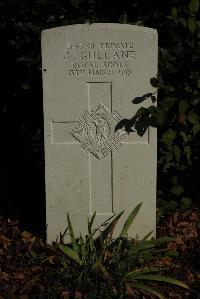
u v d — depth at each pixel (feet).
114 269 8.24
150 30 8.32
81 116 8.53
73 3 10.58
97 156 8.66
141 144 8.63
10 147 11.37
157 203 9.82
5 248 8.87
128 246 8.66
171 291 8.07
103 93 8.48
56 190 8.75
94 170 8.71
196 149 9.61
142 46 8.34
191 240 9.07
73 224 8.86
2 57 10.93
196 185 9.94
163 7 10.23
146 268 8.21
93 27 8.32
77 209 8.81
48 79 8.41
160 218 9.65
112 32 8.32
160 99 9.23
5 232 9.33
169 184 9.88
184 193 9.91
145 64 8.39
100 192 8.77
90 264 8.29
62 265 8.41
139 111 8.48
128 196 8.78
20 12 10.69
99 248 8.72
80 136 8.60
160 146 9.62
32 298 7.95
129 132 8.59
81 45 8.34
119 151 8.65
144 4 10.43
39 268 8.41
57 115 8.52
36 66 10.81
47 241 8.90
